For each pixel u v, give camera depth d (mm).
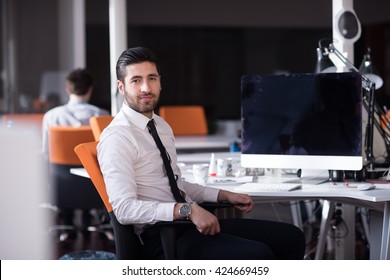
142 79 2266
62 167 4480
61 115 4848
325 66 3115
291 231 2412
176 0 9359
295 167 2723
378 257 2785
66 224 5219
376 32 9625
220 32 9516
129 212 2051
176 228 2027
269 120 2770
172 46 9383
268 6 9609
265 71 9633
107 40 9117
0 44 10961
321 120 2674
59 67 10625
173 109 6816
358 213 4594
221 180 2889
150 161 2252
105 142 2180
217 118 9383
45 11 10711
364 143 2873
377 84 3219
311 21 9711
